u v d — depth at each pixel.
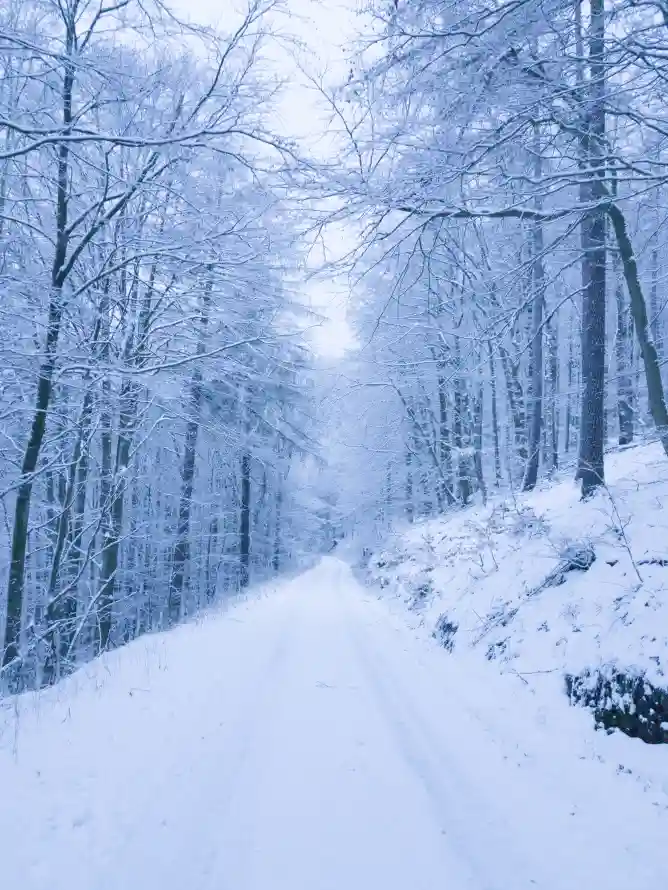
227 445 17.95
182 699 6.55
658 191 7.79
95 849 3.53
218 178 9.54
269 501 31.12
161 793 4.27
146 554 23.27
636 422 23.08
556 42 5.32
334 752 5.12
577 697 5.84
